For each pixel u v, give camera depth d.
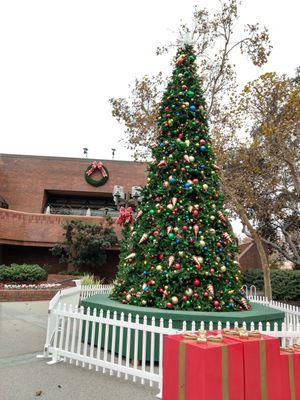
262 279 19.69
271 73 13.10
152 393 4.44
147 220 7.32
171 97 7.73
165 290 6.39
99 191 28.17
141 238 7.09
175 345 2.34
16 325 8.52
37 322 9.09
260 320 6.02
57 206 29.55
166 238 6.81
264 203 17.73
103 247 20.69
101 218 23.08
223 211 7.38
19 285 14.78
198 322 5.70
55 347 5.70
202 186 7.10
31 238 22.69
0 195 25.80
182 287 6.46
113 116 15.41
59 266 23.88
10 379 4.75
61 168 28.48
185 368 2.24
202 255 6.69
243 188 15.59
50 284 15.80
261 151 14.20
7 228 21.97
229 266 6.97
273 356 2.44
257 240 13.90
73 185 28.17
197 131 7.55
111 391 4.46
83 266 22.31
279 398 2.39
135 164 28.91
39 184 27.94
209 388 2.11
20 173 27.97
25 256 23.98
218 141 13.82
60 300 7.57
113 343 5.13
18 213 22.67
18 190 27.58
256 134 14.05
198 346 2.21
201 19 13.66
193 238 6.66
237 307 6.78
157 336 5.63
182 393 2.21
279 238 21.45
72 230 21.23
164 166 7.34
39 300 13.89
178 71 8.00
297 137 12.39
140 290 6.70
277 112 12.33
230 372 2.22
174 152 7.29
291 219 20.30
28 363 5.50
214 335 2.46
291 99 11.69
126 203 13.06
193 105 7.64
